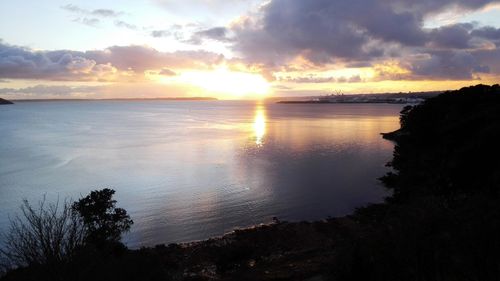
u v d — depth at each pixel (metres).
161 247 34.84
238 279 24.53
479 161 42.12
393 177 60.53
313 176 65.12
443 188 41.28
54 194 55.91
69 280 13.56
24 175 68.50
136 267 16.89
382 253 15.99
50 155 90.56
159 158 85.69
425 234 15.02
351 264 16.83
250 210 46.84
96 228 27.92
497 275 12.11
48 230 15.75
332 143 106.75
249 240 36.31
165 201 51.03
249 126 168.38
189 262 31.09
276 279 22.27
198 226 41.50
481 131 50.94
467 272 12.73
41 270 13.73
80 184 61.91
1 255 19.84
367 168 71.62
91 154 92.12
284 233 37.62
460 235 13.91
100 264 15.18
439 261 13.64
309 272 21.83
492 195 27.11
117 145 107.81
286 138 119.94
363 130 144.50
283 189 56.47
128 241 37.25
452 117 71.38
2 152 95.00
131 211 46.84
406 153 74.50
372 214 41.94
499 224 13.45
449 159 50.03
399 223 17.08
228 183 60.50
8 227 38.88
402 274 14.36
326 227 38.81
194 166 75.56
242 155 87.94
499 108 60.72
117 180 64.31
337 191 55.22
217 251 33.03
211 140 116.81
